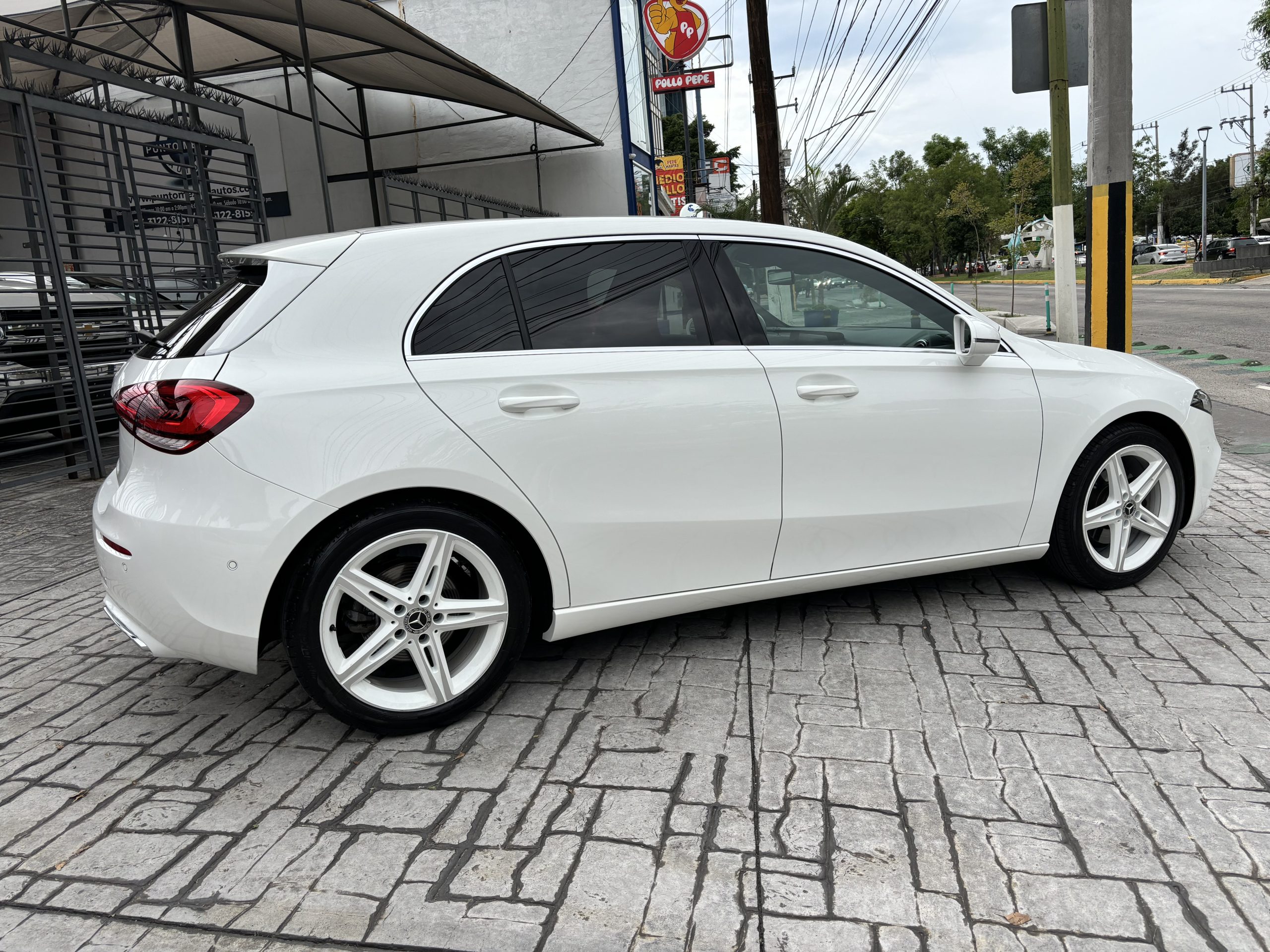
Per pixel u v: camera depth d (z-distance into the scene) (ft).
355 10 29.99
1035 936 6.23
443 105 53.01
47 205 22.88
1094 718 9.12
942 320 11.70
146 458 8.76
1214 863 6.90
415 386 8.98
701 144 112.78
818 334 10.98
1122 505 12.40
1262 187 180.45
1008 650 10.84
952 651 10.87
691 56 60.85
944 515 11.41
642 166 62.34
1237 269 134.00
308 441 8.55
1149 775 8.08
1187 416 12.73
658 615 10.48
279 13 33.32
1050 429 11.78
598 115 53.21
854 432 10.73
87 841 7.85
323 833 7.80
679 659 11.01
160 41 39.68
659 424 9.86
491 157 53.78
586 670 10.84
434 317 9.35
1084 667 10.27
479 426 9.12
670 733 9.23
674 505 10.06
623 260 10.28
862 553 11.16
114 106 26.30
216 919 6.76
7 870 7.48
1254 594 12.33
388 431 8.79
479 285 9.60
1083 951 6.08
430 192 41.70
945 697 9.72
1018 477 11.73
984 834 7.36
